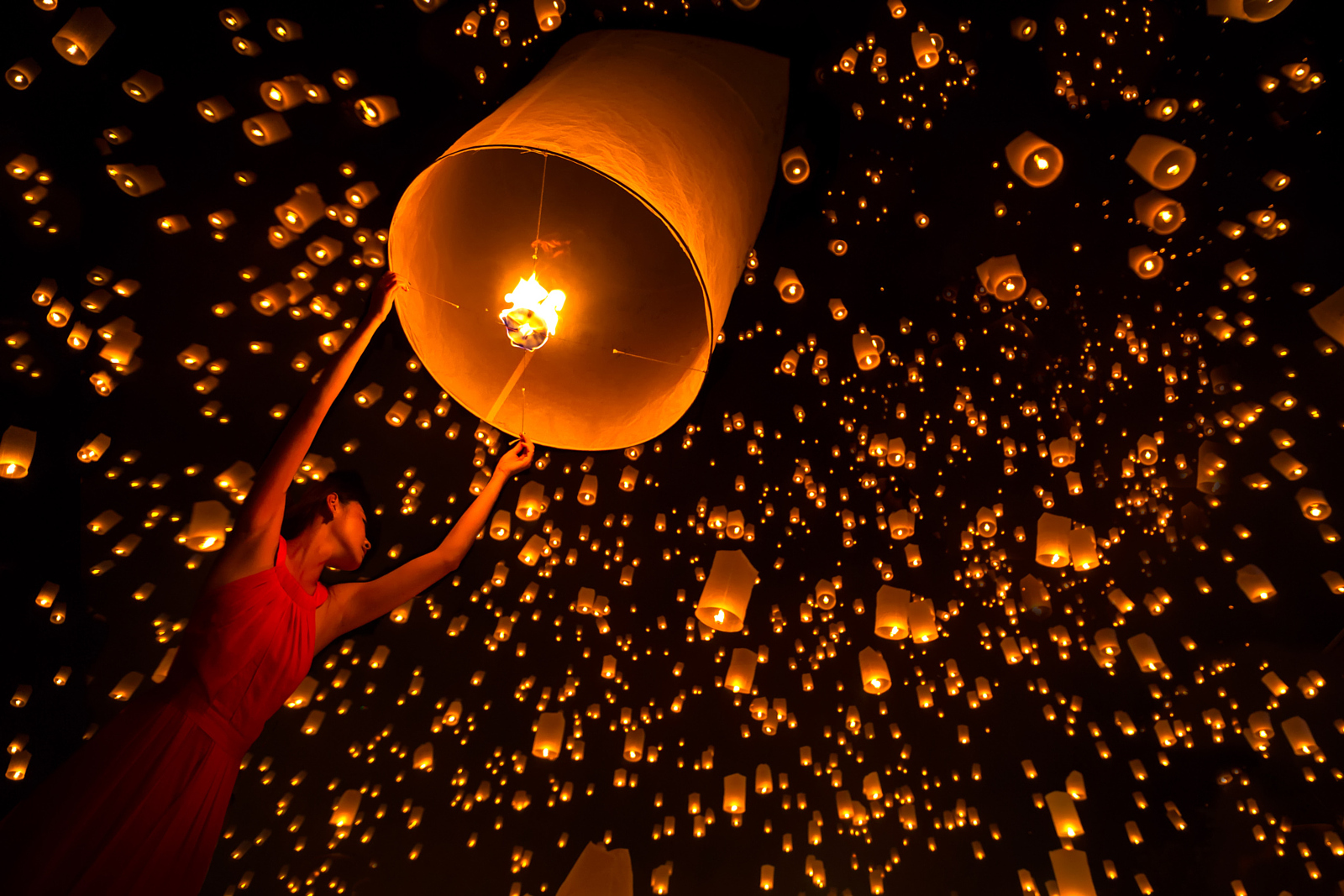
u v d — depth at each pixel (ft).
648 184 3.68
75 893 3.56
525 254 4.91
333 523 5.28
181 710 4.11
